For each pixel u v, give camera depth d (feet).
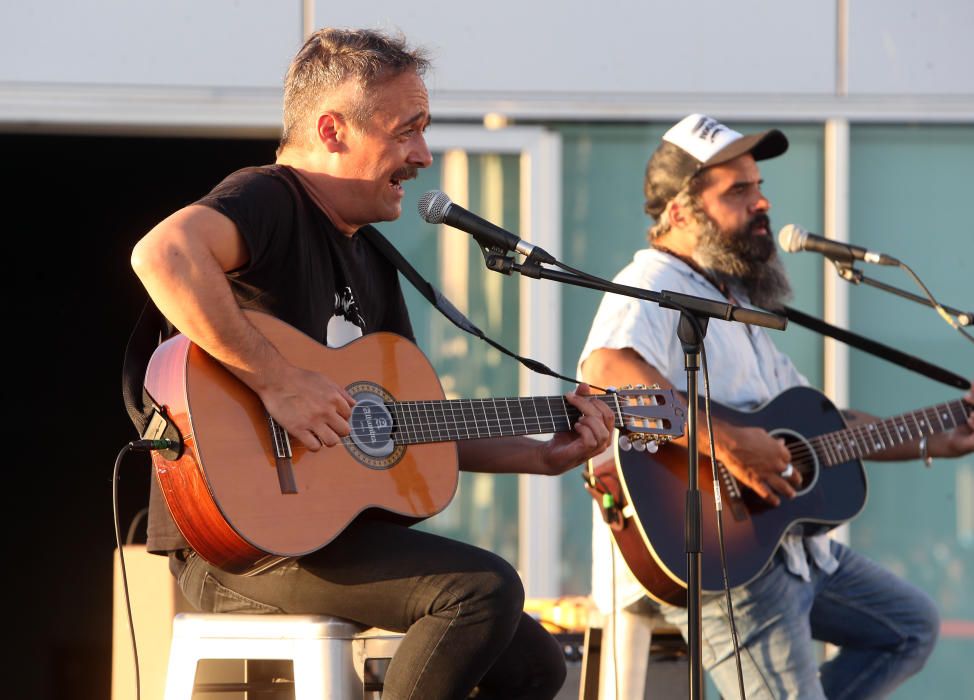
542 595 47.78
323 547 25.45
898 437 35.70
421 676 24.71
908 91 49.16
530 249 26.71
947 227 49.65
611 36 48.16
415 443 27.22
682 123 37.27
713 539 33.01
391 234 48.24
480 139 48.11
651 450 29.89
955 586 48.85
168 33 46.16
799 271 49.29
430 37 47.37
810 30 48.85
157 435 25.13
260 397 25.08
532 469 29.58
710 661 33.83
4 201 66.54
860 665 36.63
